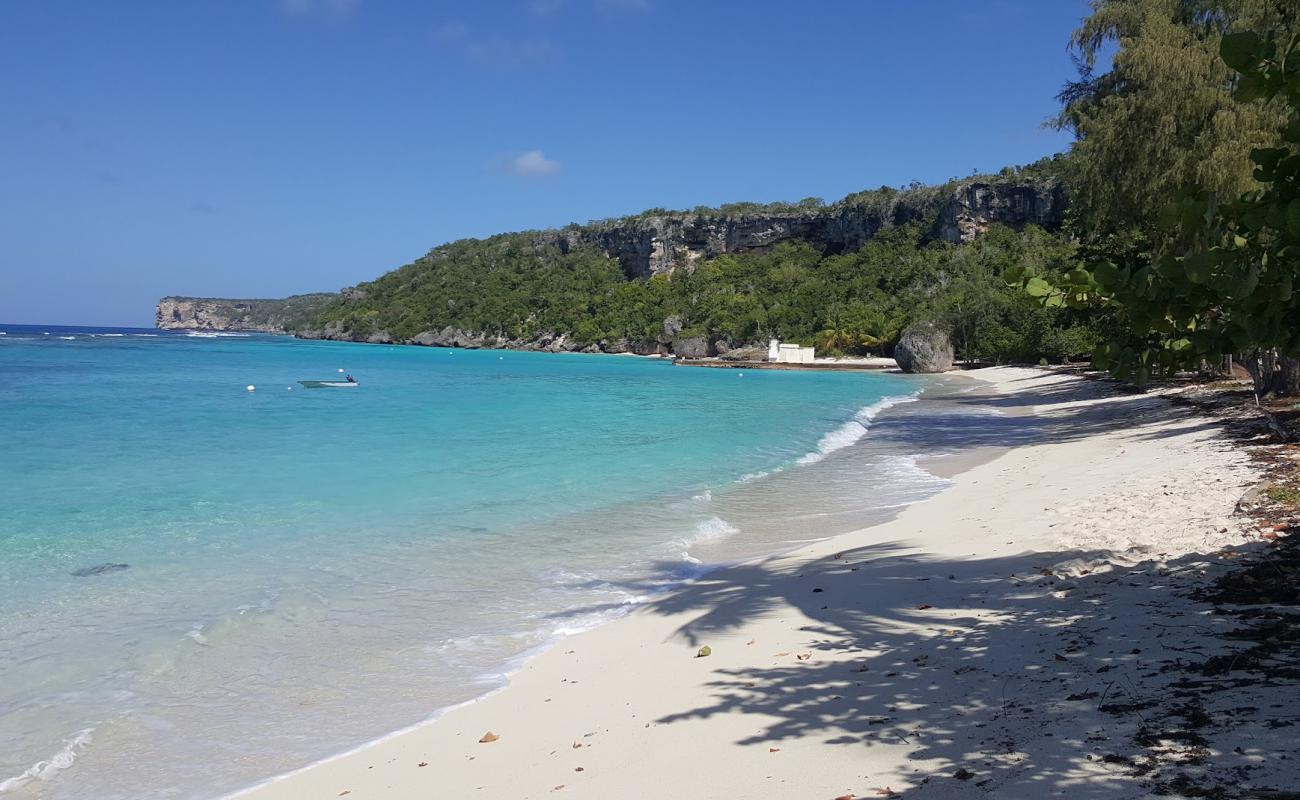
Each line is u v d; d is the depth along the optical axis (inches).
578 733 218.1
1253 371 788.6
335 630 309.0
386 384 1956.2
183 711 240.7
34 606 324.5
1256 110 763.4
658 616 320.5
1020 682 206.8
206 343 5142.7
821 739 191.8
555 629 313.3
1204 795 135.0
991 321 2753.4
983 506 495.2
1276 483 398.6
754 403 1473.9
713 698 230.5
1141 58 837.2
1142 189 859.4
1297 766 139.9
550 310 5994.1
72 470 666.8
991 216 4409.5
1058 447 762.8
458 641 299.7
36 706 240.5
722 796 170.2
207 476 644.7
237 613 321.7
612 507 543.5
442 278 7682.1
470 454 786.2
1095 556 325.7
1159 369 166.6
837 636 273.1
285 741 223.6
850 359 3442.4
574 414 1227.2
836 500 570.9
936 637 257.4
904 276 4156.0
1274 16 727.7
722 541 456.1
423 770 203.5
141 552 410.9
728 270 5679.1
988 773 159.0
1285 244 140.3
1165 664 201.6
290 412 1214.3
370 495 573.0
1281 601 237.3
